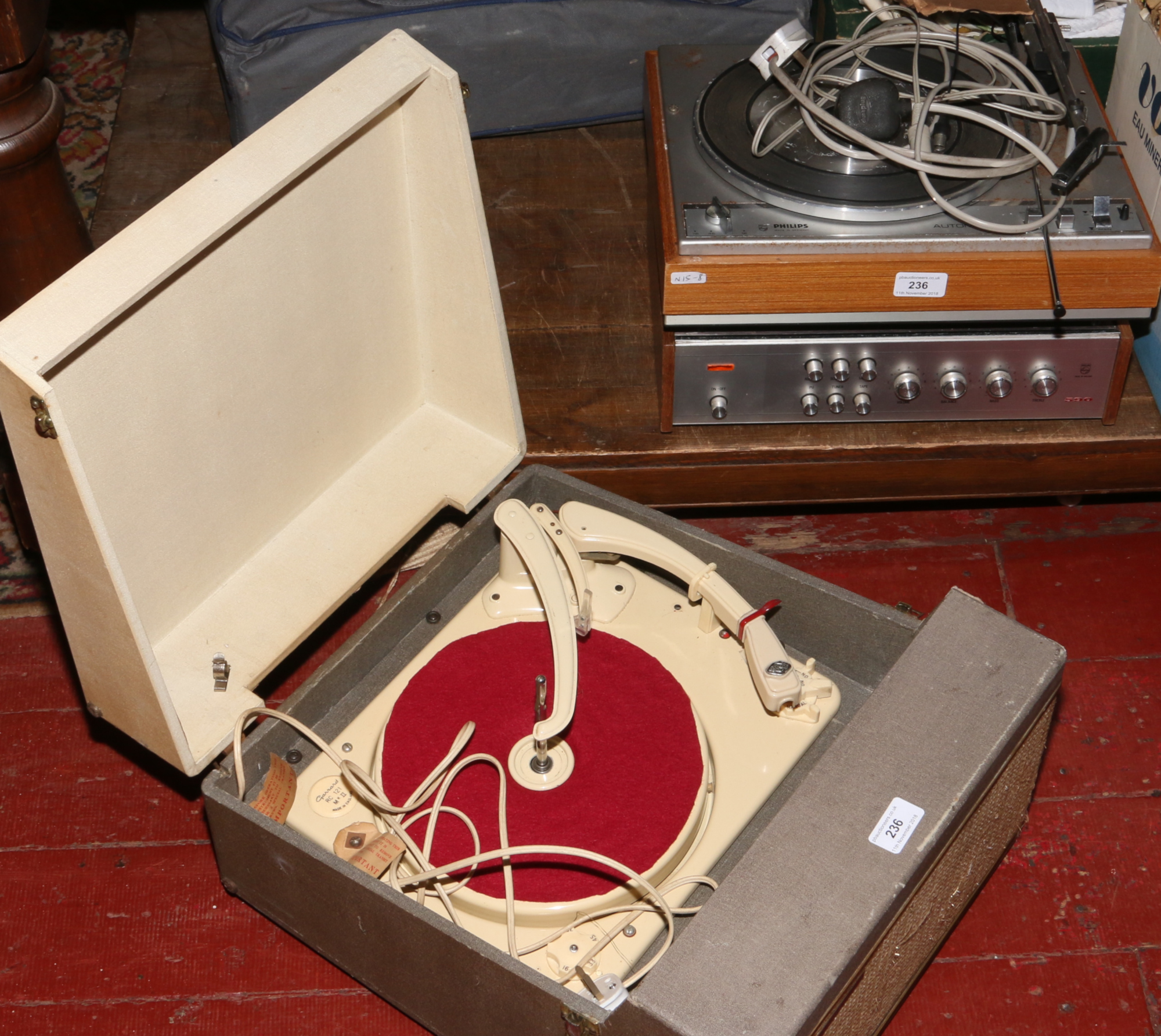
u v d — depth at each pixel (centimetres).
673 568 143
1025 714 123
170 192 210
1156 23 175
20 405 100
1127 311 160
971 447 175
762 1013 104
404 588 149
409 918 117
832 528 204
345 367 148
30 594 194
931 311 160
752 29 206
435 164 136
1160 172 172
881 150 154
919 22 167
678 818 130
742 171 159
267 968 158
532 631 146
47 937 160
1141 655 186
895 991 135
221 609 145
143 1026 153
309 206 129
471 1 195
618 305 192
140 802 172
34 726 180
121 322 113
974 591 195
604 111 214
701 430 177
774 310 159
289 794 133
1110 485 182
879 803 117
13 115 136
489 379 155
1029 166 157
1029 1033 152
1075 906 162
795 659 153
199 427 130
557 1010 112
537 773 133
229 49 193
